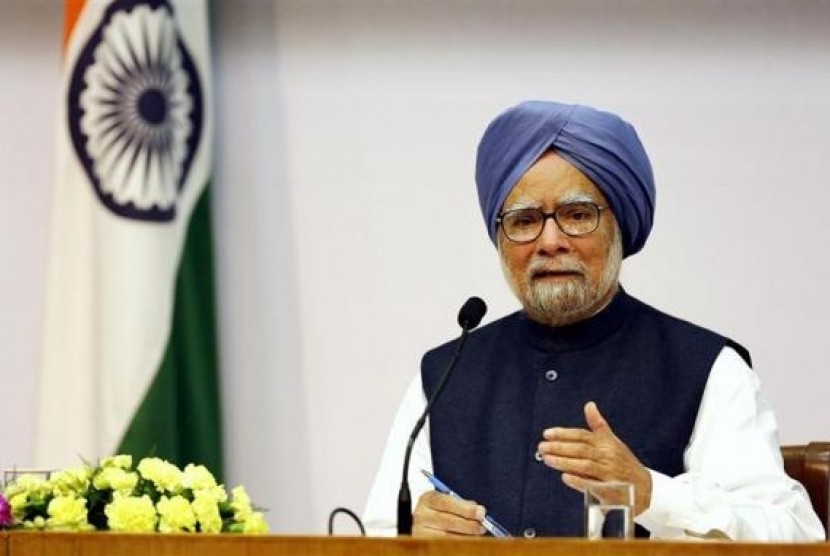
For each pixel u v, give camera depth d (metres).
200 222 14.26
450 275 14.77
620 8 14.65
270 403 14.80
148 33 13.95
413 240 14.81
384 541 7.01
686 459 10.45
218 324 14.67
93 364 13.80
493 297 14.73
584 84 14.66
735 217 14.52
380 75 14.88
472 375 11.05
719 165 14.55
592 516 7.47
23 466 14.90
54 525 8.81
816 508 10.52
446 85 14.82
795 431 14.40
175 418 13.95
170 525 8.77
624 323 10.91
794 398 14.41
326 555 7.05
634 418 10.52
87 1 14.03
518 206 10.61
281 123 14.91
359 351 14.81
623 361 10.73
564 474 9.01
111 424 13.68
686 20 14.59
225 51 14.94
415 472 10.91
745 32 14.59
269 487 14.76
